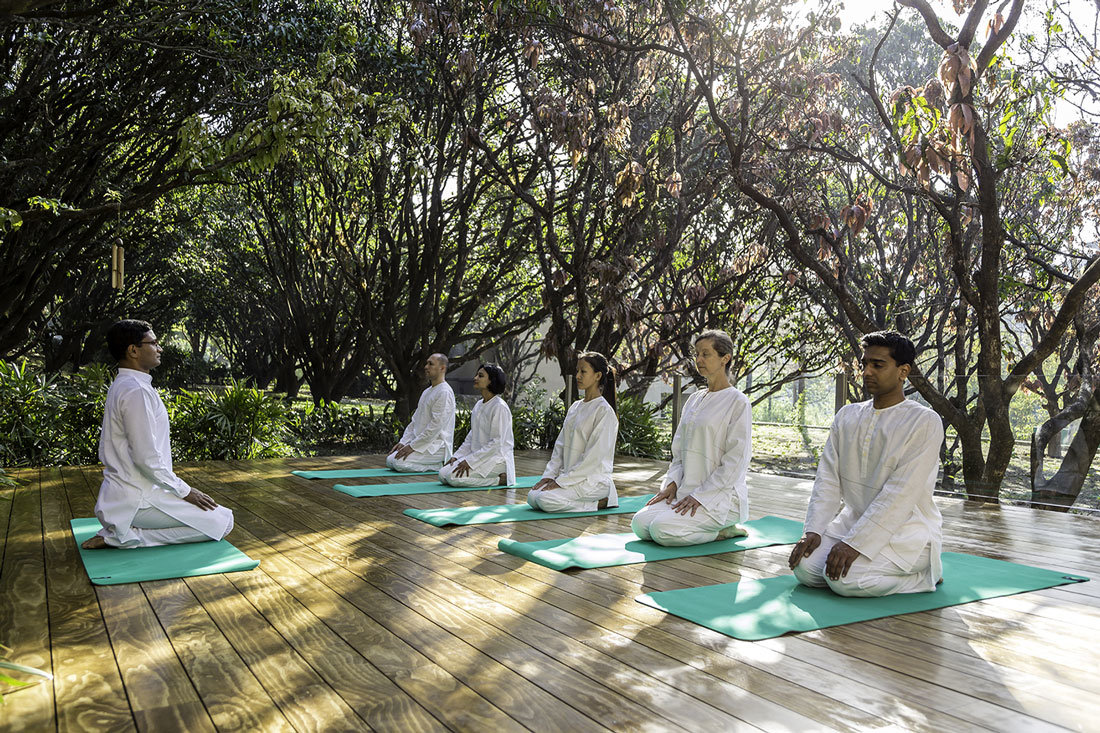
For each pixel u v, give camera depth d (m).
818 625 2.74
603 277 8.48
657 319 11.48
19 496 5.22
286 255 13.76
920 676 2.29
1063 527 4.86
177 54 7.79
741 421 4.04
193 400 7.93
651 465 7.93
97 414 7.17
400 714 2.01
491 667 2.34
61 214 6.32
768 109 8.84
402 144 9.69
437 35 9.02
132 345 3.70
